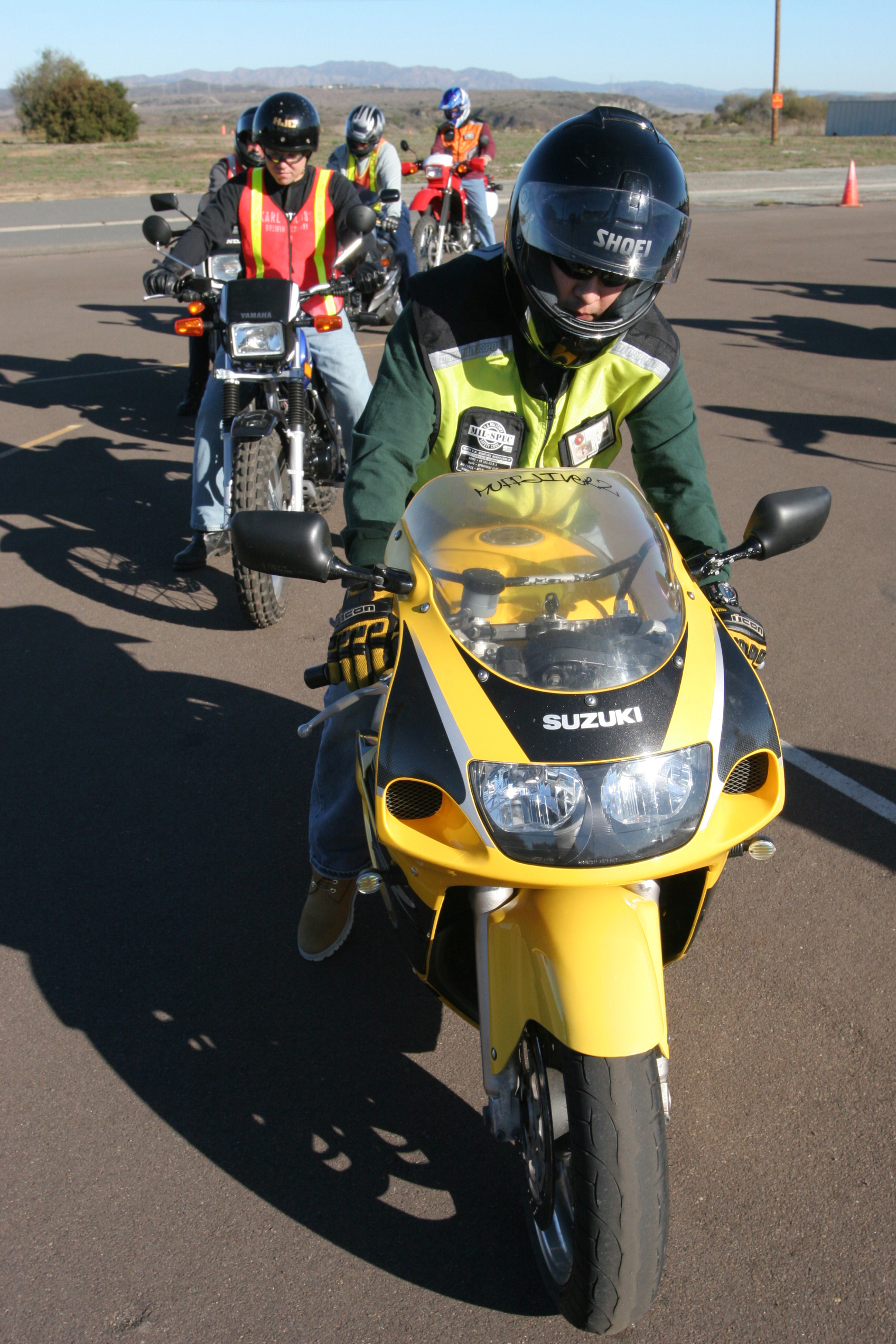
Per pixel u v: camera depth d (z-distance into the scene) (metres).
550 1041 1.99
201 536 5.80
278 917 3.40
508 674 2.07
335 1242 2.37
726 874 3.55
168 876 3.58
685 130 65.06
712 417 8.57
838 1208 2.42
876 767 4.09
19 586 5.71
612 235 2.36
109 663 4.95
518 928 2.05
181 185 24.97
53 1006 3.05
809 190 25.17
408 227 11.44
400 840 2.04
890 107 55.19
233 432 4.93
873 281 14.59
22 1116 2.70
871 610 5.35
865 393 9.30
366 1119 2.69
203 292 5.61
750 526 2.55
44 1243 2.36
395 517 2.67
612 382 2.75
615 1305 1.91
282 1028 2.97
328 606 5.55
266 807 3.94
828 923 3.33
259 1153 2.59
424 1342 2.15
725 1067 2.82
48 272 14.98
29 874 3.59
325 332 5.27
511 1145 2.62
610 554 2.34
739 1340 2.14
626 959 1.92
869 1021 2.96
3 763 4.21
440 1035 2.95
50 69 54.22
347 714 2.91
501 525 2.41
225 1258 2.33
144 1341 2.15
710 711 2.10
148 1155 2.58
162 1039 2.94
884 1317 2.18
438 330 2.71
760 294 13.58
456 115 12.98
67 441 8.09
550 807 1.94
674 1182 2.49
